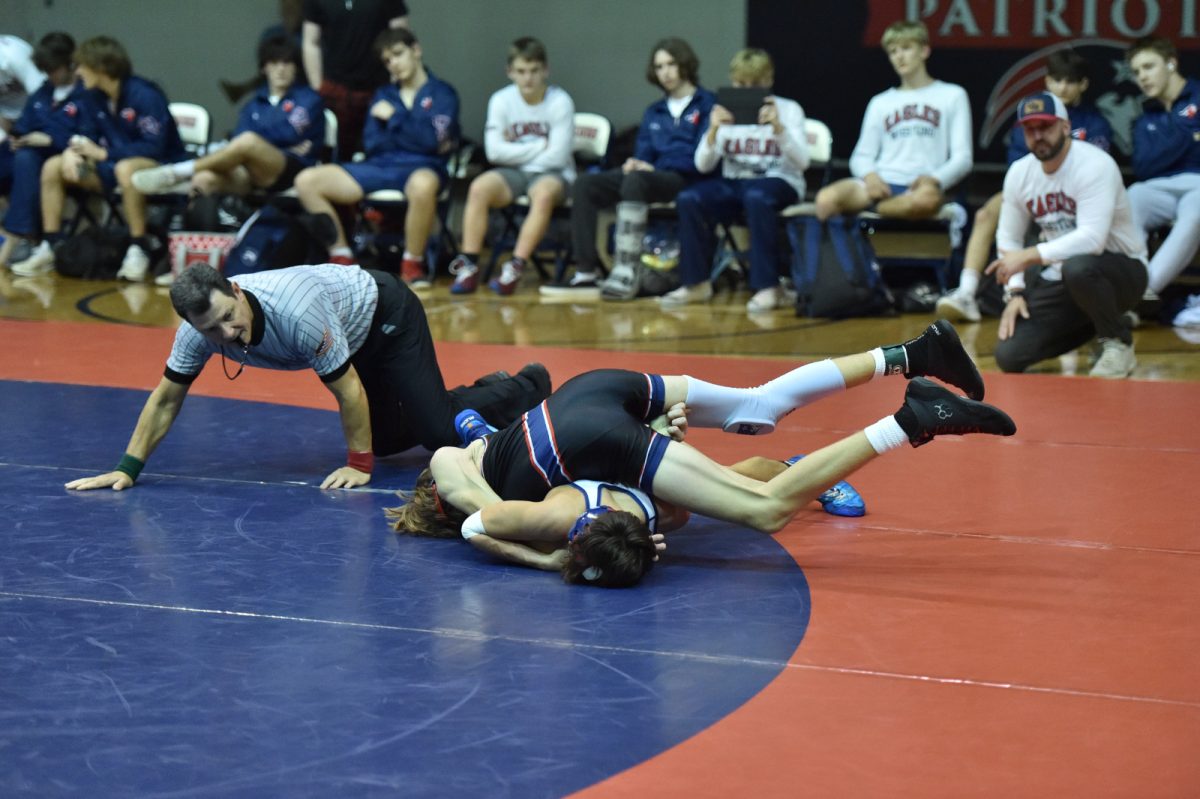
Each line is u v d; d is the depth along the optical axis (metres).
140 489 6.38
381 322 6.57
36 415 7.79
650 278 13.57
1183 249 11.55
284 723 3.90
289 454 7.07
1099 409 8.13
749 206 12.62
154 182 13.80
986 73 14.88
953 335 5.96
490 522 5.24
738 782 3.56
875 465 6.87
